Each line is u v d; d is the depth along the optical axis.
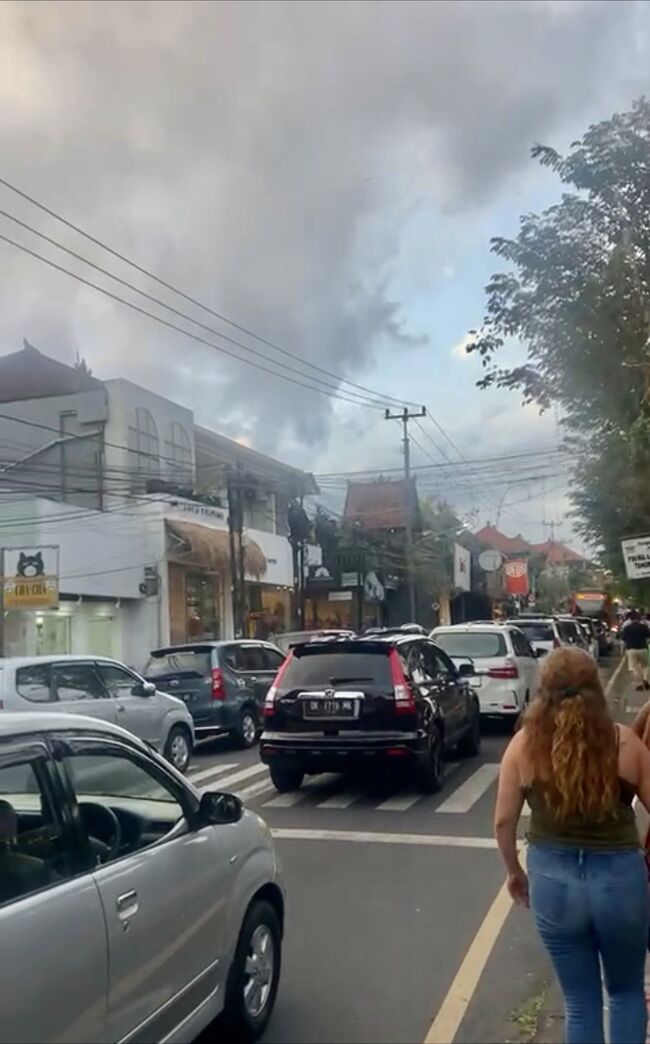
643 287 11.70
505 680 16.58
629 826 3.84
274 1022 5.12
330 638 12.17
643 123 11.80
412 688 11.14
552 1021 5.07
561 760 3.77
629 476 15.52
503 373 12.87
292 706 11.23
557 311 12.16
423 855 8.57
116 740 4.29
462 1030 5.01
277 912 5.24
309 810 10.61
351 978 5.72
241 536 32.97
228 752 16.16
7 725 3.73
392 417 41.94
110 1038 3.64
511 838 4.05
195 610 34.22
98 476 32.41
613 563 25.61
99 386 39.03
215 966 4.52
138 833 4.27
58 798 3.75
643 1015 3.83
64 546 27.88
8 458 33.72
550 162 12.12
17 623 26.22
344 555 44.97
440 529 55.72
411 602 41.44
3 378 44.00
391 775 12.58
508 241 12.38
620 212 11.97
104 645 29.94
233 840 4.83
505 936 6.43
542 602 79.81
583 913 3.75
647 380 11.80
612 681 28.55
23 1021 3.16
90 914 3.58
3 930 3.17
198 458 40.28
